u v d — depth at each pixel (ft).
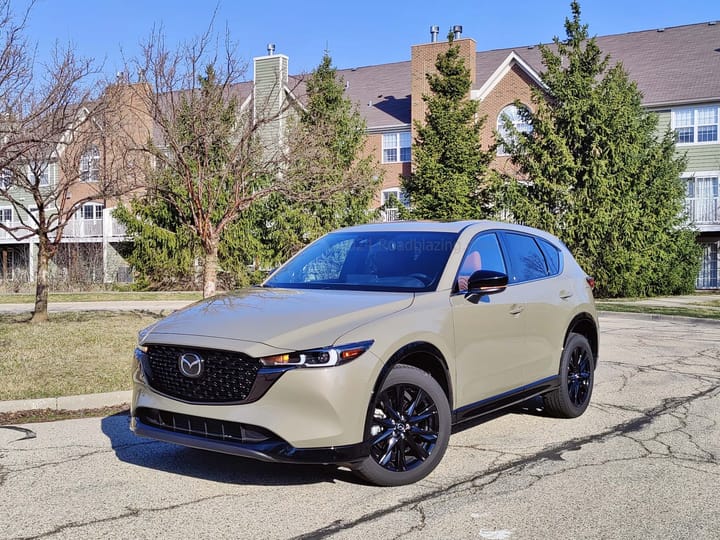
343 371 14.87
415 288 18.15
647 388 28.04
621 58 120.67
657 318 59.00
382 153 126.21
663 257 87.30
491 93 119.14
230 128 40.83
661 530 13.80
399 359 15.99
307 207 90.17
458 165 92.38
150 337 16.39
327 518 14.35
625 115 86.07
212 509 14.89
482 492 15.90
